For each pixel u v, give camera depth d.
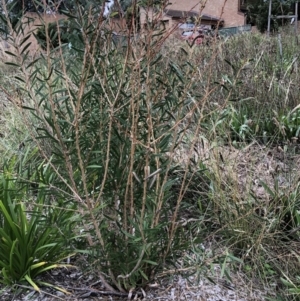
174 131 1.63
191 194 2.50
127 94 1.65
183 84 1.69
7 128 3.34
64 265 1.86
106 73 1.65
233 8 11.73
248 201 2.21
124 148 1.63
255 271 2.01
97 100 1.63
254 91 3.75
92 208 1.55
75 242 1.83
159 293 1.82
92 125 1.62
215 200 2.31
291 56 4.72
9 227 1.86
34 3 1.51
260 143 3.38
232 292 1.90
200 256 1.81
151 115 1.57
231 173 2.38
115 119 1.55
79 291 1.82
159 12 1.53
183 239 1.78
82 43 1.59
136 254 1.66
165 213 1.71
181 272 1.78
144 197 1.54
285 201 2.34
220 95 3.45
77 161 1.62
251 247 2.03
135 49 1.58
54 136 1.62
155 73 1.67
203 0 1.68
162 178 1.73
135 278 1.78
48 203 1.99
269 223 2.22
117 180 1.64
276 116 3.49
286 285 1.90
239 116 3.44
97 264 1.71
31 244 1.87
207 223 2.35
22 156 2.65
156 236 1.62
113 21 1.64
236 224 2.16
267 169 2.64
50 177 1.96
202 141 2.20
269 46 5.08
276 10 7.79
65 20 1.68
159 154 1.51
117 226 1.61
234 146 3.02
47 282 1.88
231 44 5.21
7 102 3.72
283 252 2.13
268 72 4.37
